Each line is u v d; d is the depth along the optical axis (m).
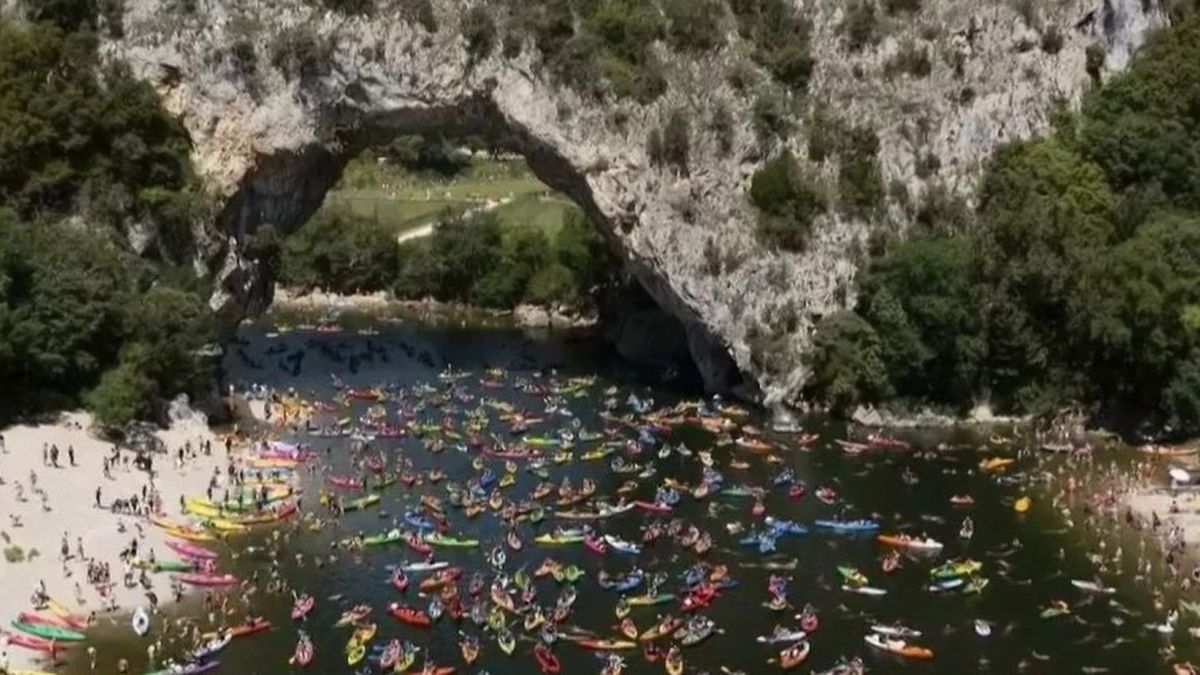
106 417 112.38
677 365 162.88
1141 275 123.81
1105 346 126.56
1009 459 119.44
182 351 120.50
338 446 122.81
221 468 111.06
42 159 125.69
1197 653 79.69
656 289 148.00
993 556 95.62
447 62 143.00
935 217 140.75
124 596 84.62
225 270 136.88
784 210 140.50
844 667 76.75
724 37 146.25
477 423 131.50
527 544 97.56
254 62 138.88
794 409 136.50
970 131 143.38
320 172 150.38
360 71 141.88
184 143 134.50
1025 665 78.44
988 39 145.75
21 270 113.31
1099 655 79.75
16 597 82.25
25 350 111.50
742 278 139.62
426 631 81.75
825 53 146.00
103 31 135.50
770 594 88.75
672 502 107.00
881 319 133.12
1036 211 131.75
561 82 143.25
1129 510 103.94
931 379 134.00
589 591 88.88
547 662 77.31
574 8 145.12
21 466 102.50
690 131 142.38
